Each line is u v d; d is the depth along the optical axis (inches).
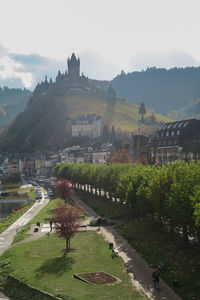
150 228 2443.4
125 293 1374.3
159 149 5354.3
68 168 6190.9
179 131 5049.2
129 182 2923.2
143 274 1617.9
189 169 2009.1
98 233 2598.4
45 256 2025.1
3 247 2418.8
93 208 3944.4
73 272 1697.8
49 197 5851.4
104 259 1894.7
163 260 1775.3
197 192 1572.3
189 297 1294.3
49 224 3093.0
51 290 1487.5
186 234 1868.8
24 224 3316.9
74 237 2484.0
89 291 1419.8
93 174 4517.7
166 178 2106.3
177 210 1761.8
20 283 1648.6
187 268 1588.3
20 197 6387.8
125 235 2476.6
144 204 2426.2
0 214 4483.3
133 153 6870.1
